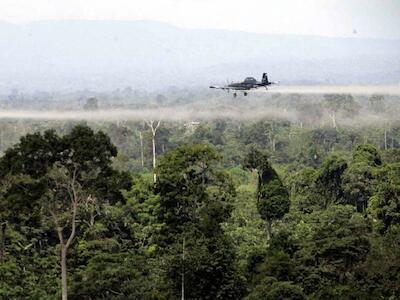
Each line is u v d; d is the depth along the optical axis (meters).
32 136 99.88
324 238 117.00
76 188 104.81
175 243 118.69
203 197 128.25
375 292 104.50
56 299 108.38
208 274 108.00
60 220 114.69
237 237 146.62
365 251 112.12
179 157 129.50
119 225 142.12
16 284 115.00
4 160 101.56
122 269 108.88
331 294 102.56
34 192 100.56
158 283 109.31
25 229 129.25
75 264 124.69
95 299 107.75
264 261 116.69
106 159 103.00
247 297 103.50
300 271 110.56
